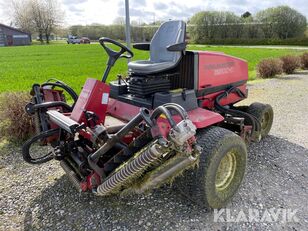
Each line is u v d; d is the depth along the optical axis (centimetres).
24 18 6725
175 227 241
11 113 418
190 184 244
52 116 253
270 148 403
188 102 275
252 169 341
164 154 202
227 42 5347
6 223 249
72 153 267
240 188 299
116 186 213
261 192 294
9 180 319
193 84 310
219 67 340
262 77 1158
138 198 280
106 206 269
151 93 295
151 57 350
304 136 455
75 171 262
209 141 244
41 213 261
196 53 304
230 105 405
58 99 313
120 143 233
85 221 249
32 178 322
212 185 248
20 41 6294
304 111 604
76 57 2472
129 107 294
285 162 361
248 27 5450
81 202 276
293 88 881
